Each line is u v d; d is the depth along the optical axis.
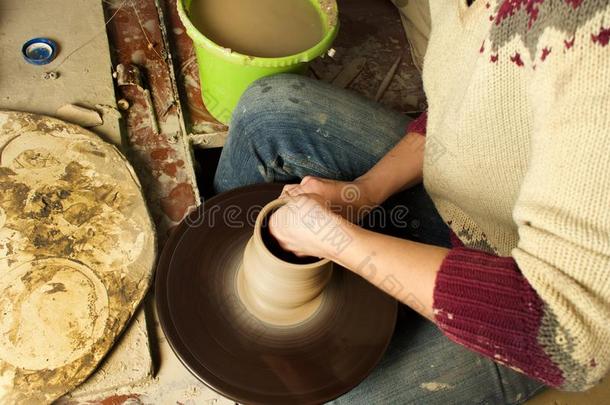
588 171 0.62
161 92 1.63
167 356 1.22
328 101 1.29
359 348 1.07
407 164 1.17
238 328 1.07
